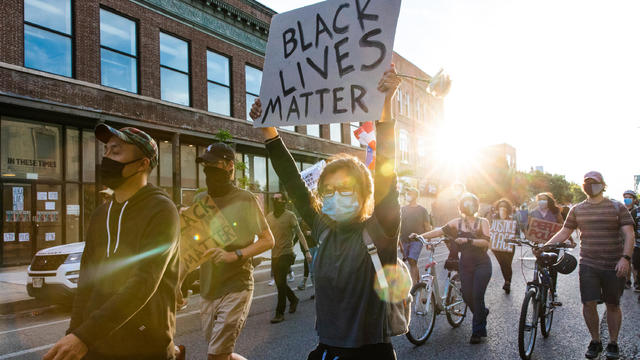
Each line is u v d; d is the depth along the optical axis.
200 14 17.23
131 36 14.84
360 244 2.10
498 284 8.93
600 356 4.67
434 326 5.92
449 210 11.80
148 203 1.98
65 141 13.08
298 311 6.87
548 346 5.07
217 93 18.05
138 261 1.87
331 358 2.11
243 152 19.17
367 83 2.33
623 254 4.50
